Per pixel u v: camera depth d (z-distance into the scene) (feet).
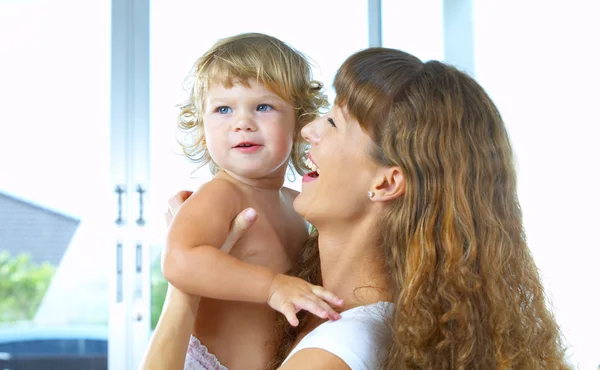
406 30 9.84
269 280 3.28
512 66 9.86
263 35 4.22
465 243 3.16
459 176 3.19
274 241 3.81
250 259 3.69
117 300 9.52
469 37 9.83
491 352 3.13
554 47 9.85
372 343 3.09
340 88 3.39
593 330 9.64
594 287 9.72
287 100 3.95
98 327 9.69
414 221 3.24
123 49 9.78
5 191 9.68
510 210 3.37
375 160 3.26
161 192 9.66
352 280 3.48
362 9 9.80
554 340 3.39
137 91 9.73
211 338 3.60
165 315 3.38
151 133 9.73
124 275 9.55
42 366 9.68
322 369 2.96
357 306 3.43
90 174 9.73
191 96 4.47
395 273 3.33
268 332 3.66
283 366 3.03
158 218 9.62
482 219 3.22
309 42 9.81
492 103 3.41
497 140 3.34
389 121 3.23
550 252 9.82
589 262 9.75
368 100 3.26
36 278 9.70
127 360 9.50
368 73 3.32
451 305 3.10
